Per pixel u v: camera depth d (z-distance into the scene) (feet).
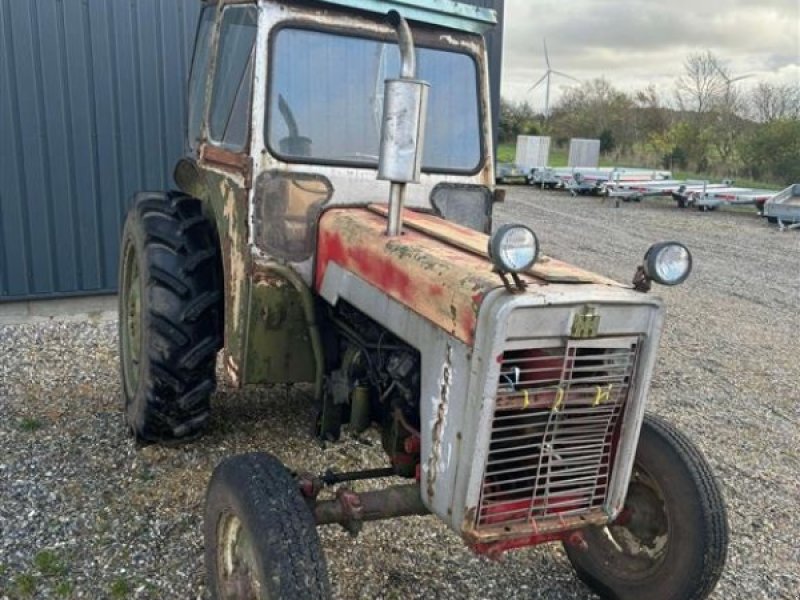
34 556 9.69
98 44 19.08
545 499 7.56
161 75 19.93
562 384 7.11
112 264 20.38
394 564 10.09
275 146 9.75
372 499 8.20
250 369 10.17
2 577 9.25
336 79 10.13
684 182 54.75
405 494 8.32
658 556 8.82
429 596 9.49
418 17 10.41
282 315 10.07
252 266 9.75
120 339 13.79
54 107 18.90
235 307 10.35
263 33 9.65
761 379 18.75
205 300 11.28
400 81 7.60
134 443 12.73
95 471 11.83
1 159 18.57
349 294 8.92
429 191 10.71
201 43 12.85
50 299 19.92
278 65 9.78
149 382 11.44
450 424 7.09
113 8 19.07
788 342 22.03
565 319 6.82
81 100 19.17
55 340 18.25
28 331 18.79
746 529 11.64
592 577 9.57
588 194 59.67
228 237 10.53
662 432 8.84
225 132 10.81
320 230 9.78
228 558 8.13
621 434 7.64
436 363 7.25
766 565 10.71
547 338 6.81
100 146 19.62
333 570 9.84
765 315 24.95
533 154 70.69
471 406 6.81
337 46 10.12
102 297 20.57
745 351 20.98
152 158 20.27
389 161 7.86
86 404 14.43
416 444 8.33
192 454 12.44
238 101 10.35
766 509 12.31
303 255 9.96
